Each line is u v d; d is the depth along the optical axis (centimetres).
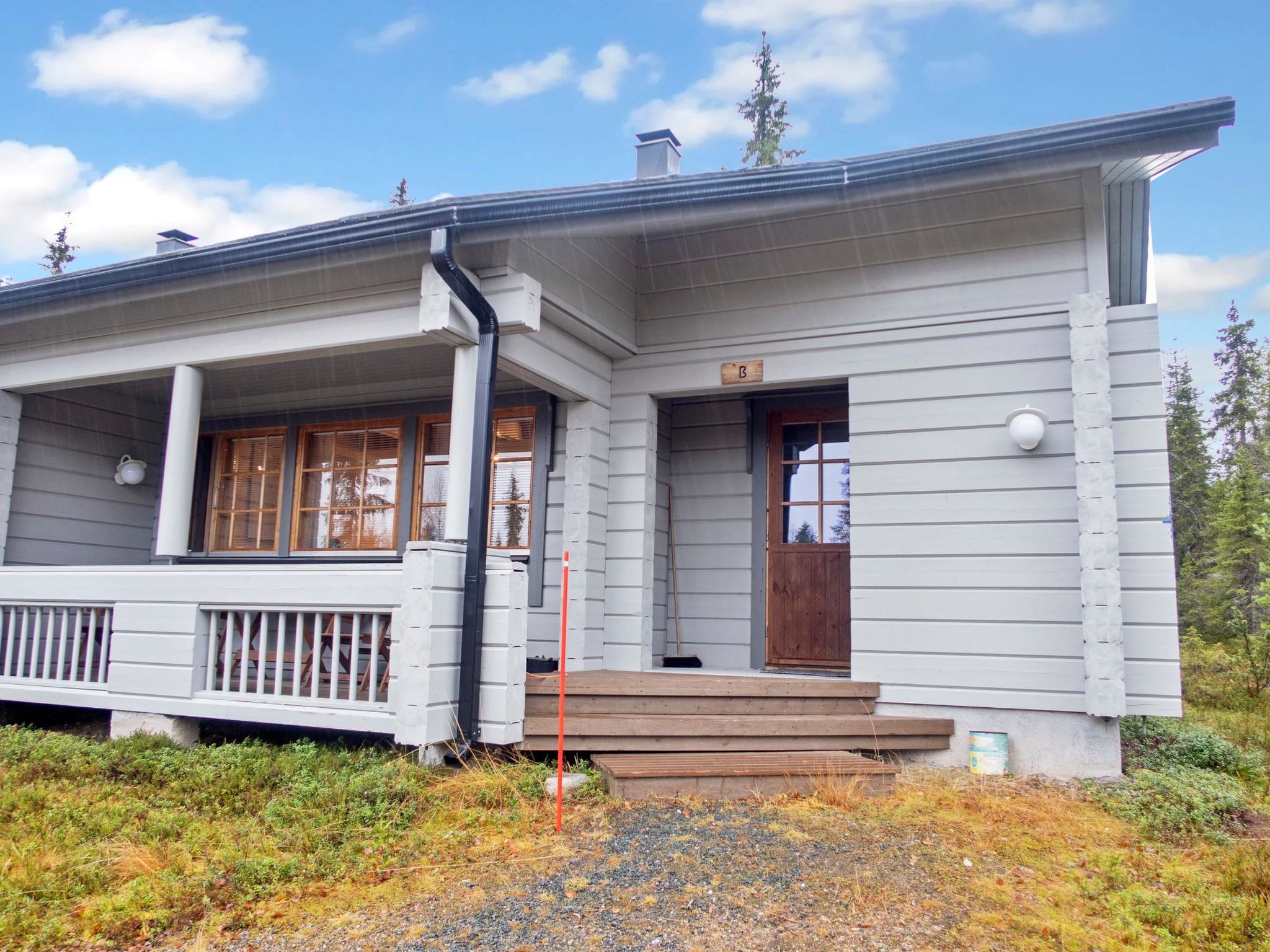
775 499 717
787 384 638
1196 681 1034
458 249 531
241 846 378
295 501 815
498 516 708
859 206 603
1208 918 319
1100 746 522
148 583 593
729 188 505
